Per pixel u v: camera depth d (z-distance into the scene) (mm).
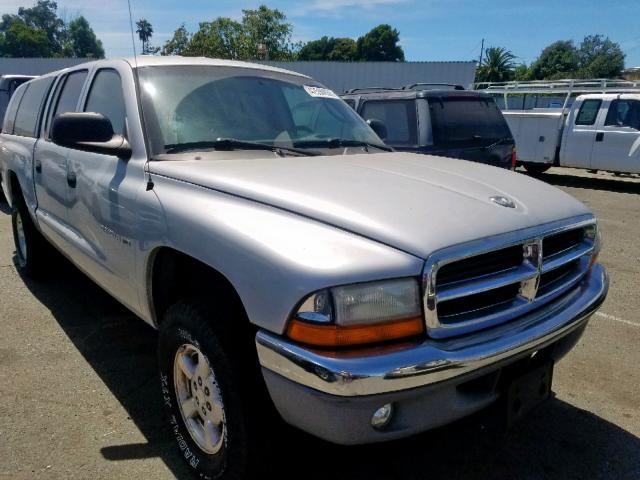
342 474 2596
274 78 3564
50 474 2553
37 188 4266
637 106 11859
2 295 4797
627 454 2797
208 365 2291
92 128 2836
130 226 2725
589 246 2660
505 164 7355
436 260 1916
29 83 5188
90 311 4480
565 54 75562
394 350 1872
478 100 7238
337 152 3248
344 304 1824
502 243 2100
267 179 2426
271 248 1960
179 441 2625
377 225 2004
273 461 2189
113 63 3406
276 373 1933
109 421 2982
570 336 2576
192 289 2531
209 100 3137
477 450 2805
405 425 1980
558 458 2758
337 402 1823
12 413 3023
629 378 3562
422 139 6684
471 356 1957
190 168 2609
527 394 2336
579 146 12734
